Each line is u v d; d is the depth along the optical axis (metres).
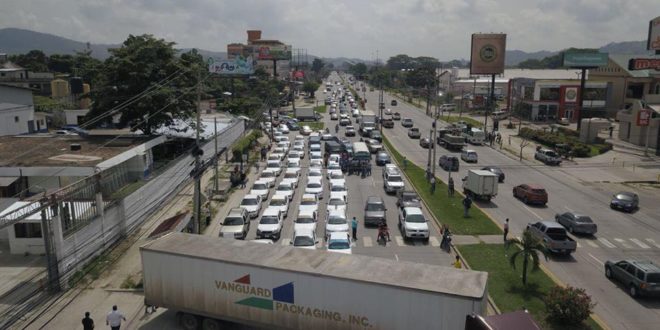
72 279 25.53
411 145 74.62
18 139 43.44
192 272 20.22
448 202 41.59
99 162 33.38
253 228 35.12
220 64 95.88
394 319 17.55
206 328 20.70
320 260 19.61
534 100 96.69
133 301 23.67
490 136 76.19
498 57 100.00
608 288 25.08
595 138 71.88
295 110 104.00
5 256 28.22
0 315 21.77
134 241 31.25
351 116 112.00
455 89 144.50
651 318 21.91
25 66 131.25
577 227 33.56
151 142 41.88
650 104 72.12
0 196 32.53
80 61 131.38
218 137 57.50
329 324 18.50
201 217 34.88
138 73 45.91
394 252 30.14
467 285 17.36
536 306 22.33
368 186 48.50
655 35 74.12
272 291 19.09
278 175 51.44
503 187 48.34
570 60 81.56
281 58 157.00
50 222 24.42
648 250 30.92
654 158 63.38
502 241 31.70
